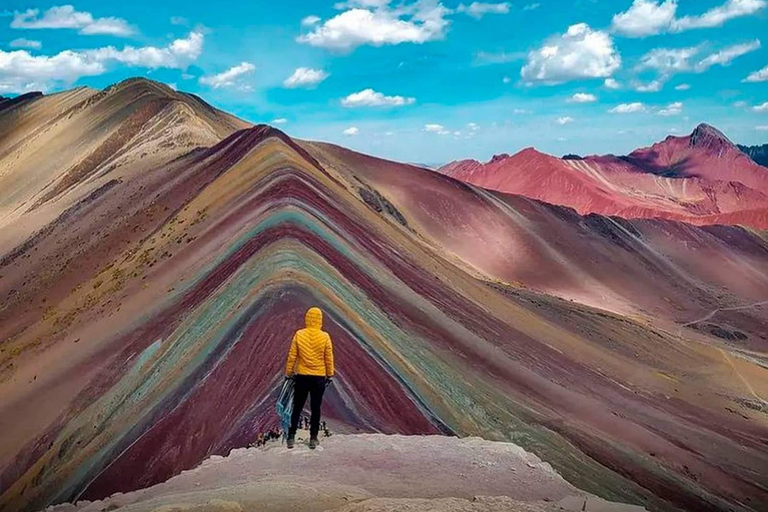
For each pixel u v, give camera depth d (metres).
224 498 8.49
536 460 11.82
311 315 10.70
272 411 14.78
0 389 30.78
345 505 7.84
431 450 11.63
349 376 17.30
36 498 17.95
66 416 24.09
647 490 22.39
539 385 29.98
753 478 30.23
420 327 28.77
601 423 28.48
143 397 20.42
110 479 15.68
